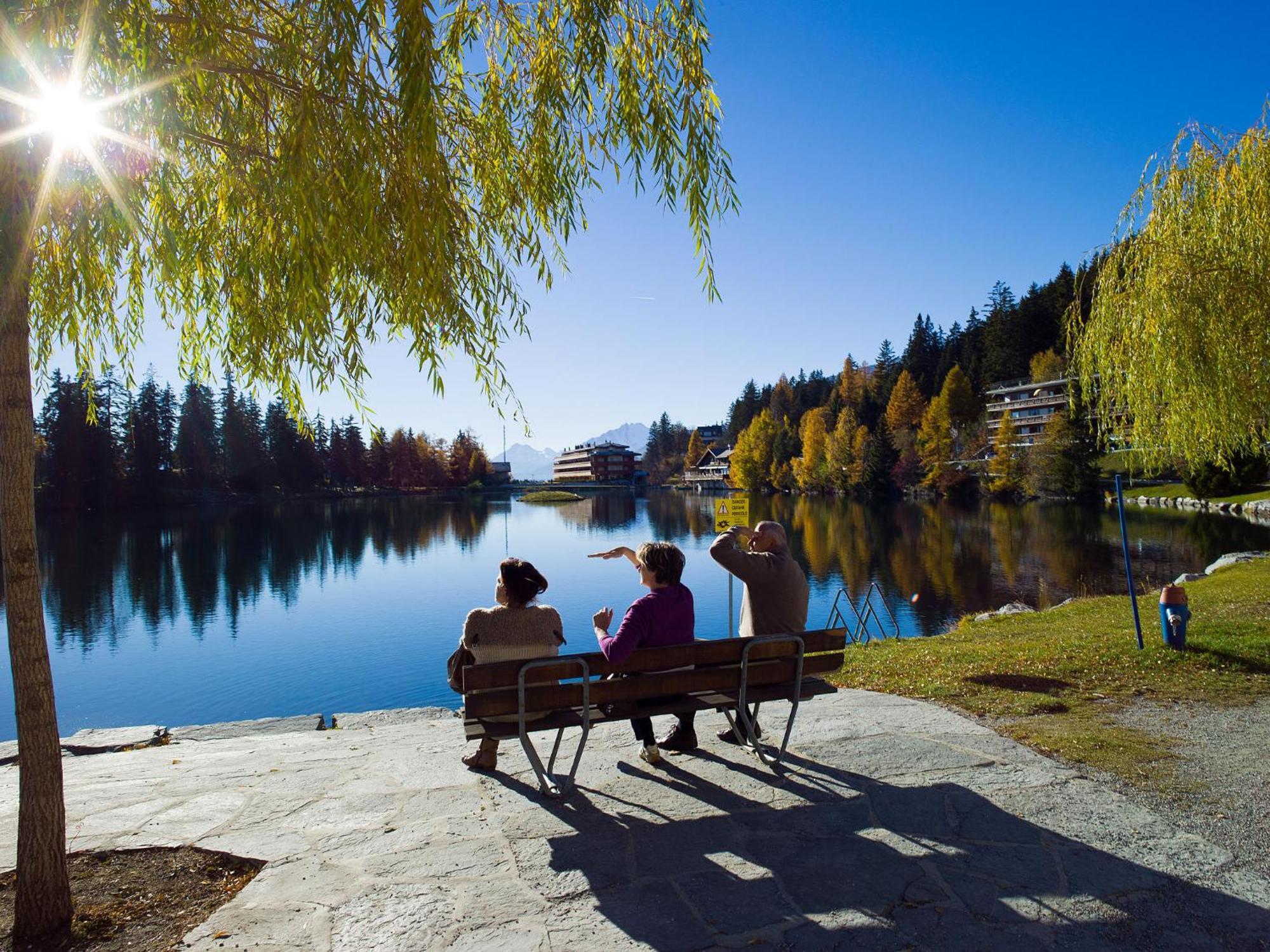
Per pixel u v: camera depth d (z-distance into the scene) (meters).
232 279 4.78
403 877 3.61
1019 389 92.25
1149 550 35.28
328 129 3.94
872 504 80.94
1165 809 4.30
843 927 3.12
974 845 3.85
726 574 33.19
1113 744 5.39
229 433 98.00
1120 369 9.56
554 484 188.50
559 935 3.09
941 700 6.75
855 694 7.07
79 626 24.45
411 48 3.80
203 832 4.23
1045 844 3.86
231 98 4.71
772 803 4.43
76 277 4.77
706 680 4.79
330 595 30.02
